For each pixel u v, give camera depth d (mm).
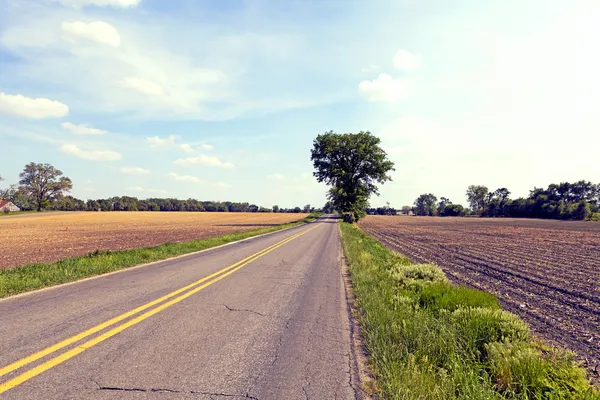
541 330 6492
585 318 7312
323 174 62438
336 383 3629
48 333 4617
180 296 6988
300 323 5598
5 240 27672
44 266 10305
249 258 13516
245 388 3406
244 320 5609
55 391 3137
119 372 3588
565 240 31328
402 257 15461
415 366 3832
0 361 3691
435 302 7008
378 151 60594
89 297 6766
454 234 40406
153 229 42344
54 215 102000
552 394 3568
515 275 12766
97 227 49188
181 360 3977
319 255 15344
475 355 4680
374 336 4867
